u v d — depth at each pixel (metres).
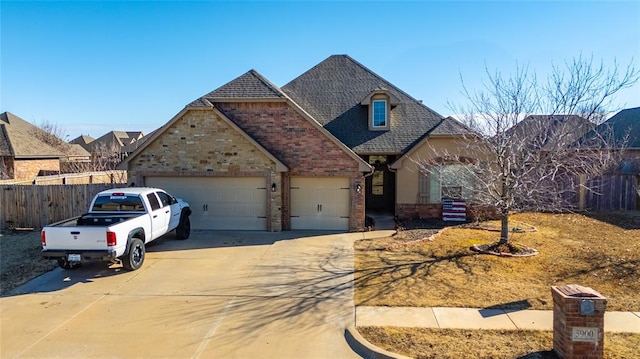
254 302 8.13
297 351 6.16
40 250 12.37
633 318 7.12
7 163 26.27
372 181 20.28
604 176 19.56
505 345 6.16
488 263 10.53
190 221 15.38
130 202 11.27
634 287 8.66
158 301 8.22
